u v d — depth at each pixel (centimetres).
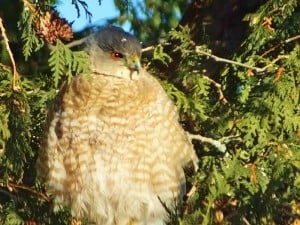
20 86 1347
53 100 1437
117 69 1441
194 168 1447
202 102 1517
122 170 1404
